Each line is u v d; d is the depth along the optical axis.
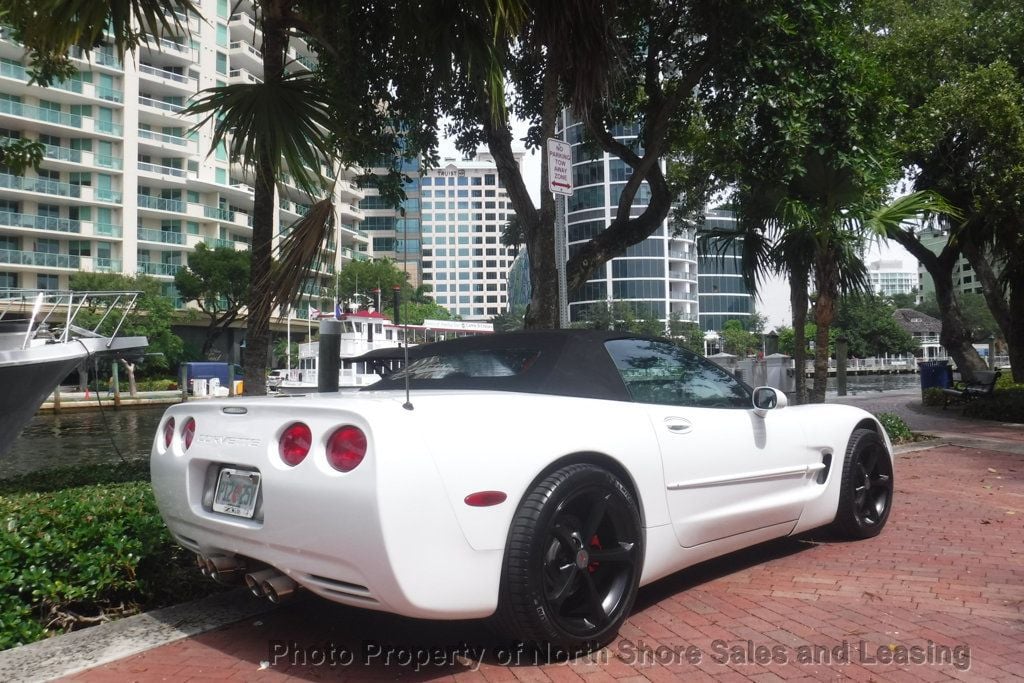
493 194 172.62
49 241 49.72
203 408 3.12
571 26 5.52
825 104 8.39
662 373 3.80
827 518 4.47
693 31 8.42
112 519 3.76
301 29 7.12
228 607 3.49
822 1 7.94
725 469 3.65
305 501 2.55
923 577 3.98
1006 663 2.84
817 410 4.62
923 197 9.67
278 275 5.34
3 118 46.31
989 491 6.62
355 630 3.20
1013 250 14.97
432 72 6.87
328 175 5.73
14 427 7.88
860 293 10.36
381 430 2.47
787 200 8.68
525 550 2.65
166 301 45.31
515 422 2.82
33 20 5.08
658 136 8.68
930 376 19.84
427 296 103.88
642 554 3.10
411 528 2.42
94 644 3.06
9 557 3.32
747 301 124.56
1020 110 13.65
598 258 8.84
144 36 5.37
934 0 15.66
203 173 55.72
